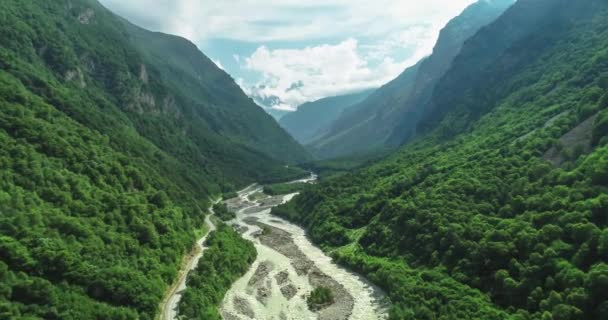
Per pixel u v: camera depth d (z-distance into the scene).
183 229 148.88
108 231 113.62
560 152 135.38
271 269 146.88
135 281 101.38
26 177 111.75
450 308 98.50
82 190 122.00
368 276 135.00
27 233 95.50
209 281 119.94
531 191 122.44
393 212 153.50
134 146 198.75
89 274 95.50
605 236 85.56
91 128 177.62
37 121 137.00
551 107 183.50
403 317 101.88
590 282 79.75
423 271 119.12
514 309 92.00
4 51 189.25
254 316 110.75
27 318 78.00
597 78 178.12
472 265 108.62
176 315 102.06
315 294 121.25
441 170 173.75
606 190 100.69
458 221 125.81
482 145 186.00
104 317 89.06
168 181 189.25
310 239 187.75
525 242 101.25
